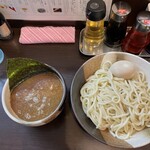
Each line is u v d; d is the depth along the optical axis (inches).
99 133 10.5
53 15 13.4
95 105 11.1
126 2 11.5
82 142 10.9
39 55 13.5
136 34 11.4
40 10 13.0
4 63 13.2
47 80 11.6
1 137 11.1
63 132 11.1
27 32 13.9
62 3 12.3
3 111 11.6
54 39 13.6
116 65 11.2
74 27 14.2
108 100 11.1
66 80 12.5
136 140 10.0
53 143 10.9
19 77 11.4
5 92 10.6
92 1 10.8
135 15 13.0
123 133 10.7
